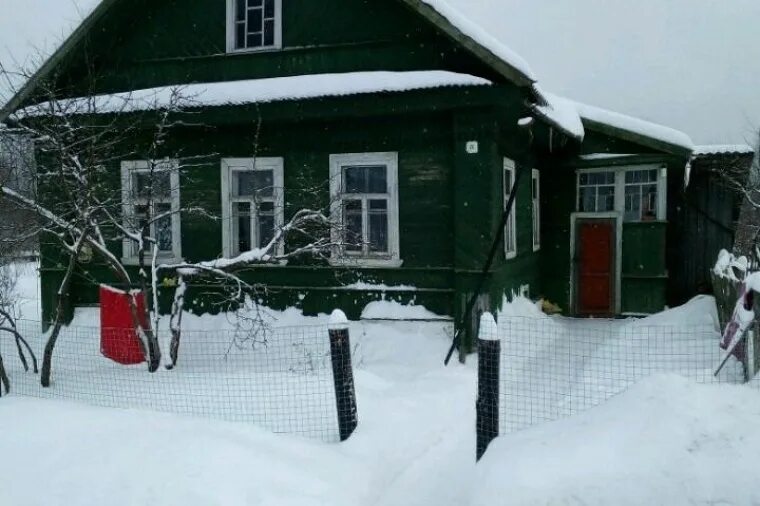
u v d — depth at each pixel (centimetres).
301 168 953
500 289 927
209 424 502
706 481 336
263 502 395
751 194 1187
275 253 905
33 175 807
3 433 485
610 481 347
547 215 1294
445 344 870
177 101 849
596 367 778
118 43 1030
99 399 652
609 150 1220
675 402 387
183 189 1003
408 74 857
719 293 926
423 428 573
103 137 959
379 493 461
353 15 925
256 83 931
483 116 851
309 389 651
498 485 366
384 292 920
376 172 949
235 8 992
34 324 1098
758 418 368
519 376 766
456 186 868
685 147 1138
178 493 397
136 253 1031
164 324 988
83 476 419
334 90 866
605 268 1256
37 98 938
